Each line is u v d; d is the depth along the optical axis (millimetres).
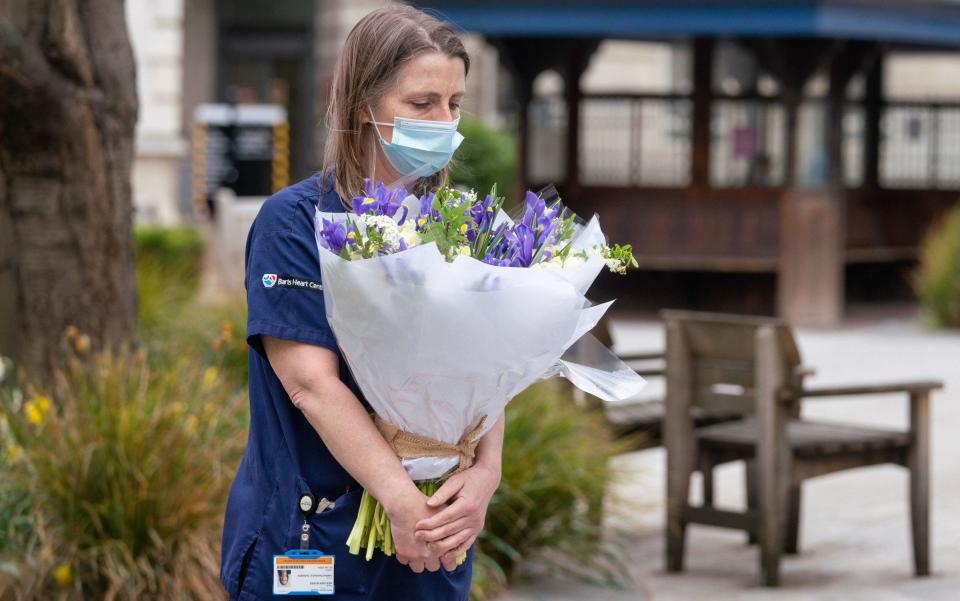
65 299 7965
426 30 3754
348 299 3441
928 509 8172
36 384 7688
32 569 6344
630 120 21188
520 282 3447
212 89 31984
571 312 3518
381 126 3738
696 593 7812
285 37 32031
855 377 15859
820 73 20109
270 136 27000
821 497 10414
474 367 3553
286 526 3785
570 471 7793
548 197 3891
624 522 9234
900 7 19609
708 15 18984
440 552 3680
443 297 3422
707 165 20594
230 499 3939
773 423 7812
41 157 7840
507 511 7648
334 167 3820
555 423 8023
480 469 3820
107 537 6559
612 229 21125
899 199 23203
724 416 9195
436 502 3668
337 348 3699
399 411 3674
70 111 7773
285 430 3811
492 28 19953
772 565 7895
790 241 20031
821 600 7660
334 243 3475
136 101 8211
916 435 8148
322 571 3764
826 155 20312
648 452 11953
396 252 3420
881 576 8211
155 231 18078
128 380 7227
